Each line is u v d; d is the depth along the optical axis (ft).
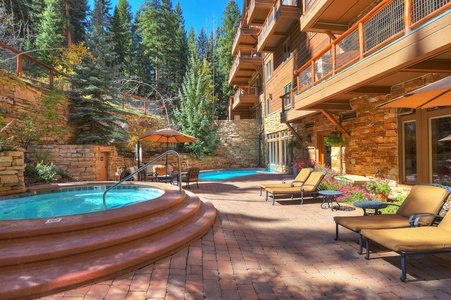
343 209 22.45
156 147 67.41
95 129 46.55
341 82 23.11
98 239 11.52
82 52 73.10
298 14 46.29
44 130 38.09
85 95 46.78
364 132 29.40
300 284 10.07
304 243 14.55
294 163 51.08
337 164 35.45
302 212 21.66
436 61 17.63
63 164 37.35
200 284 9.97
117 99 49.55
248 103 89.15
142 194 27.53
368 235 11.73
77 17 99.86
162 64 110.93
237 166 78.84
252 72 87.97
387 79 21.93
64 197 25.94
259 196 29.68
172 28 118.83
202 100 75.82
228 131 79.92
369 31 22.50
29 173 30.94
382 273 10.92
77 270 9.82
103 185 30.45
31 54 68.59
